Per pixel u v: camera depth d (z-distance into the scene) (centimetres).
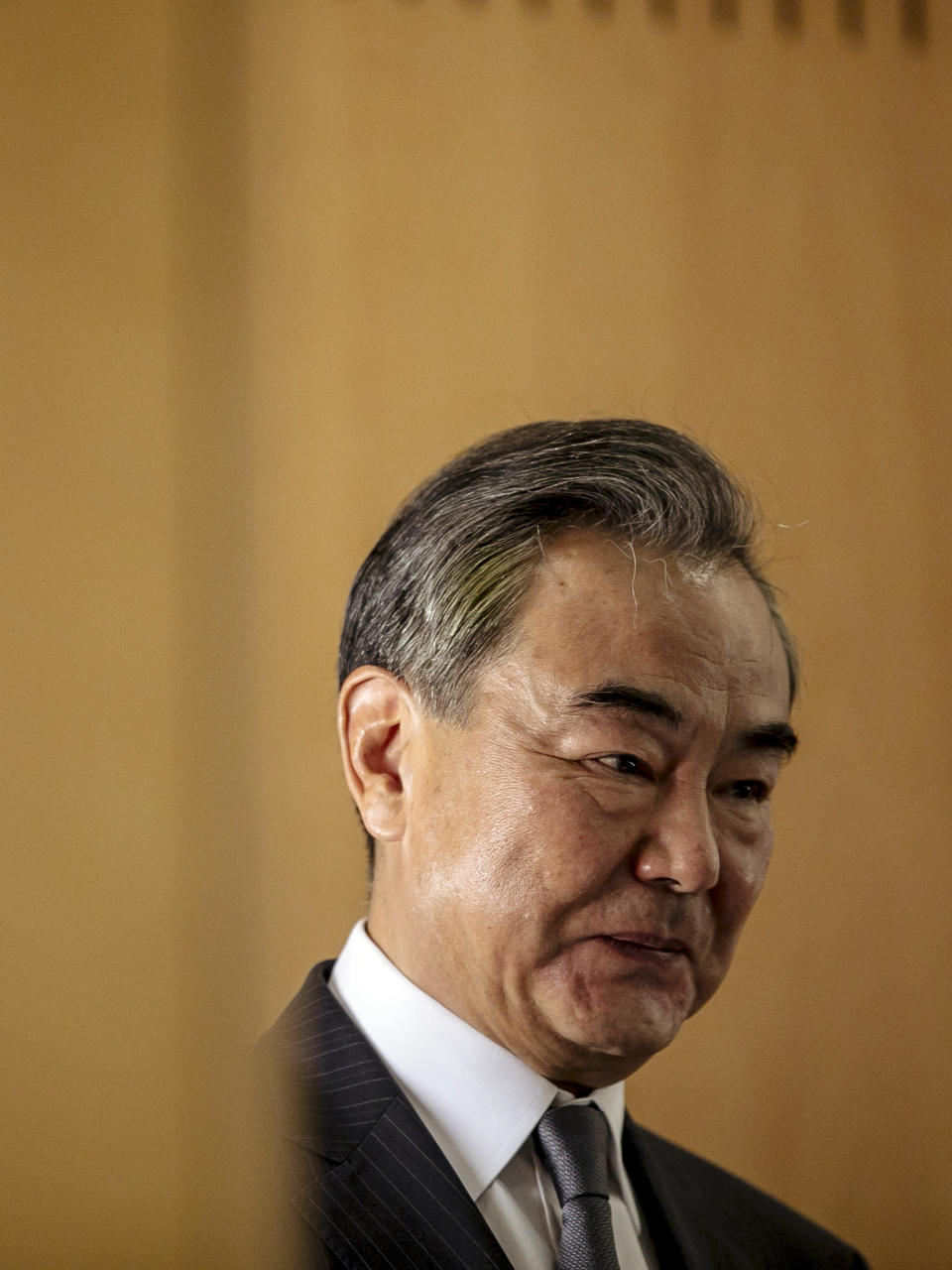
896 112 374
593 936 185
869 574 349
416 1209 172
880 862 341
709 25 361
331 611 300
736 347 346
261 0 319
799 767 341
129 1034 48
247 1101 52
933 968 341
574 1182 185
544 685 189
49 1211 46
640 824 187
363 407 310
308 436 305
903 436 356
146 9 63
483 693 192
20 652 51
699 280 346
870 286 361
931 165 373
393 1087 186
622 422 216
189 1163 48
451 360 318
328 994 207
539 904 183
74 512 54
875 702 346
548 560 195
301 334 306
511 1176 189
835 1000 334
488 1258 170
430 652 198
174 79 62
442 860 192
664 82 354
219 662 54
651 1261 207
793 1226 236
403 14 331
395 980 198
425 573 203
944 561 356
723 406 341
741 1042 328
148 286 58
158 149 61
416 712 201
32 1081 47
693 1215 222
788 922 335
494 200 331
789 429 347
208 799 52
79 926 48
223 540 56
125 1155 47
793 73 366
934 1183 329
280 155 313
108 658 52
